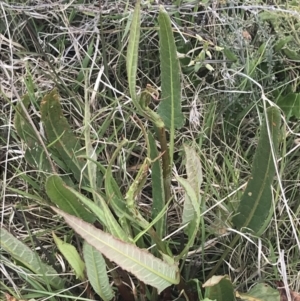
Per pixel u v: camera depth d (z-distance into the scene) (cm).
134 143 54
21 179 54
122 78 60
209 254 50
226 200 52
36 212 53
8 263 47
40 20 62
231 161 55
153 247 46
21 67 58
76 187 52
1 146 56
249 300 42
